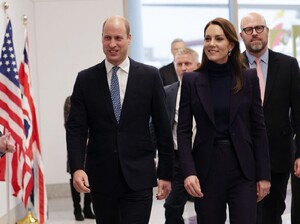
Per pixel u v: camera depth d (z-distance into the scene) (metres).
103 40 3.11
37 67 8.17
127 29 3.12
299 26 8.75
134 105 3.12
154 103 3.19
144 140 3.16
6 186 5.69
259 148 3.00
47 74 8.21
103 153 3.11
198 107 2.97
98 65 3.20
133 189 3.08
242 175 2.95
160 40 8.52
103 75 3.15
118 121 3.11
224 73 3.00
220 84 2.99
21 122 5.30
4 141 3.27
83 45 8.25
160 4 8.48
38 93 8.18
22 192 5.32
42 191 5.71
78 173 3.07
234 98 2.95
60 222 6.26
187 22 8.57
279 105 3.78
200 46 8.61
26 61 5.80
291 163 3.88
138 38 8.42
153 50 8.51
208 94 2.97
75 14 8.23
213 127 2.94
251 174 2.95
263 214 3.97
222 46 2.94
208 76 3.02
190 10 8.57
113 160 3.09
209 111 2.94
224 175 2.93
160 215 6.31
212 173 2.94
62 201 7.84
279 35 8.73
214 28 2.96
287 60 3.81
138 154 3.14
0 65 5.36
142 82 3.15
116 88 3.13
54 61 8.22
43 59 8.20
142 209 3.11
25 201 5.30
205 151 2.95
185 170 2.96
